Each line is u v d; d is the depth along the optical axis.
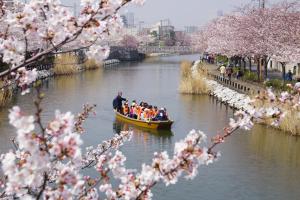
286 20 39.56
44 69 56.66
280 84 36.16
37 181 4.36
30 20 4.94
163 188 16.38
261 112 6.53
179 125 28.16
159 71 71.94
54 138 4.21
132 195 5.65
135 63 97.31
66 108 32.97
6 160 4.31
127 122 28.36
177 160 5.05
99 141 23.23
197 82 43.66
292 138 24.09
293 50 34.81
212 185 16.88
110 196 5.95
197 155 5.04
